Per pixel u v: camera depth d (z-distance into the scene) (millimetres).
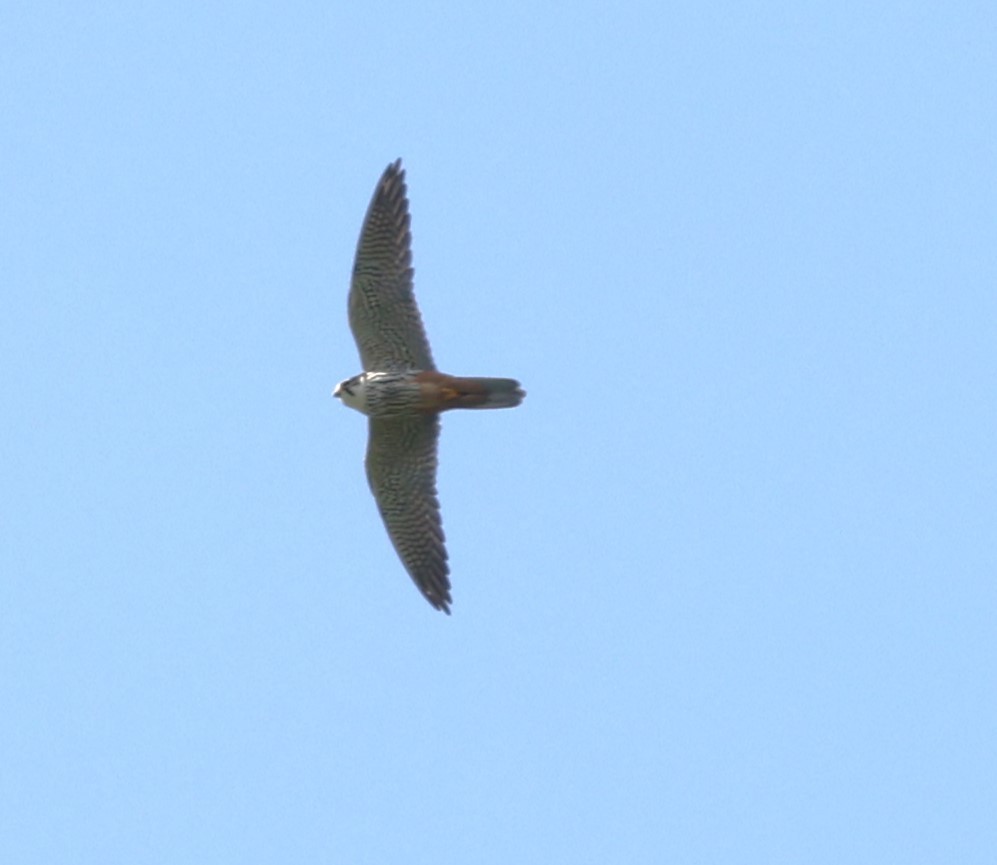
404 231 22734
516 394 22875
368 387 22812
